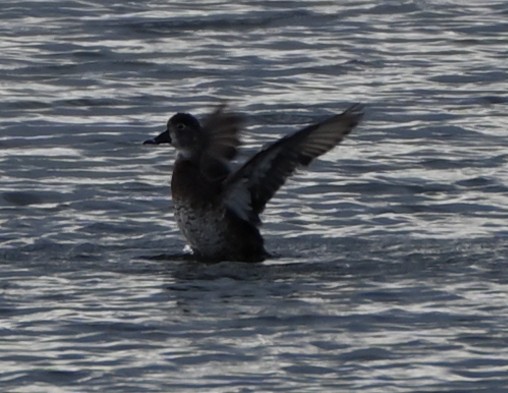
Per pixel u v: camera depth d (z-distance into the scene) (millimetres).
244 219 14961
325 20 25625
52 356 12258
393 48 24156
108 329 12867
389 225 16109
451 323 13000
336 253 15125
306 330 12836
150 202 16906
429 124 20250
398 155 18875
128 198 17031
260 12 25875
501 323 13000
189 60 23250
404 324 12984
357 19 25734
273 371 11961
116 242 15492
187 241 15164
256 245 14992
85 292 13836
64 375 11906
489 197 17188
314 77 22547
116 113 20656
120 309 13359
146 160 18672
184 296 13727
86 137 19578
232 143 15508
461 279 14211
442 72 22859
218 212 14922
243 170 14781
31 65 22844
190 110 20891
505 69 23062
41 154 18781
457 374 11930
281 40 24422
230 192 14891
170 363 12125
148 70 22750
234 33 24766
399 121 20375
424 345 12500
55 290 13875
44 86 21875
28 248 15195
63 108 20859
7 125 20047
